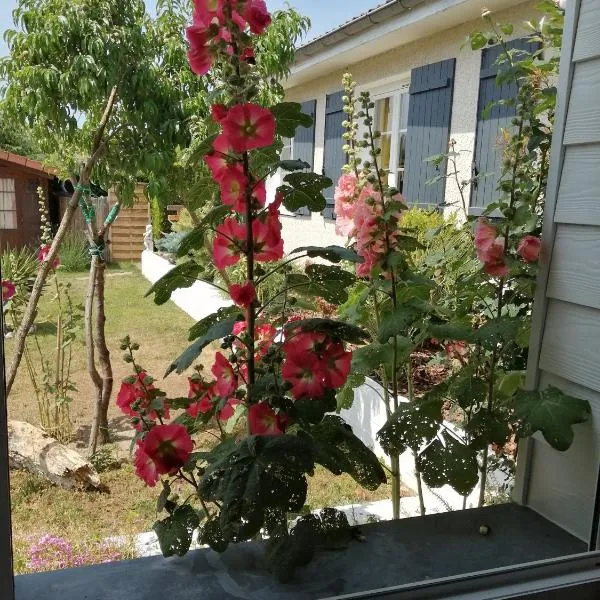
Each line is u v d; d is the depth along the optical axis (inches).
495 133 119.3
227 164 42.8
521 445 59.2
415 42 141.7
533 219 57.3
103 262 83.8
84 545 62.7
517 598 46.0
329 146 153.0
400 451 52.8
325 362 44.5
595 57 49.2
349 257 43.4
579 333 52.0
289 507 37.0
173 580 44.1
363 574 46.6
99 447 86.1
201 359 98.4
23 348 74.1
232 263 45.7
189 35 41.2
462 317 62.1
